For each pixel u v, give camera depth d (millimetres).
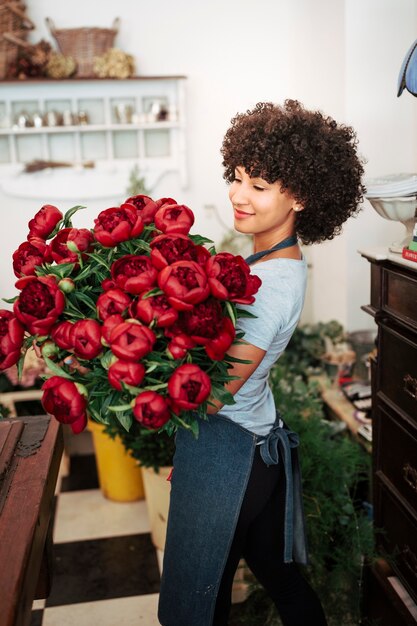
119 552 2695
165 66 3684
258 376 1557
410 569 1838
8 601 950
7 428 1426
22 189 3639
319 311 3717
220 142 3785
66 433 3387
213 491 1557
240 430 1552
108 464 2971
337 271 3338
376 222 3158
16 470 1292
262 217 1519
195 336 1124
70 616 2346
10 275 3801
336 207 1569
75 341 1128
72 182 3648
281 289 1495
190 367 1113
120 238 1242
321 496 2197
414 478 1768
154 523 2604
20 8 3363
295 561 1778
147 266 1161
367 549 2055
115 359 1111
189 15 3645
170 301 1106
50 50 3418
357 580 2115
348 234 3158
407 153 3041
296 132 1479
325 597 2115
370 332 3189
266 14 3676
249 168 1478
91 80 3436
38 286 1148
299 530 1756
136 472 2986
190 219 1309
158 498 2514
